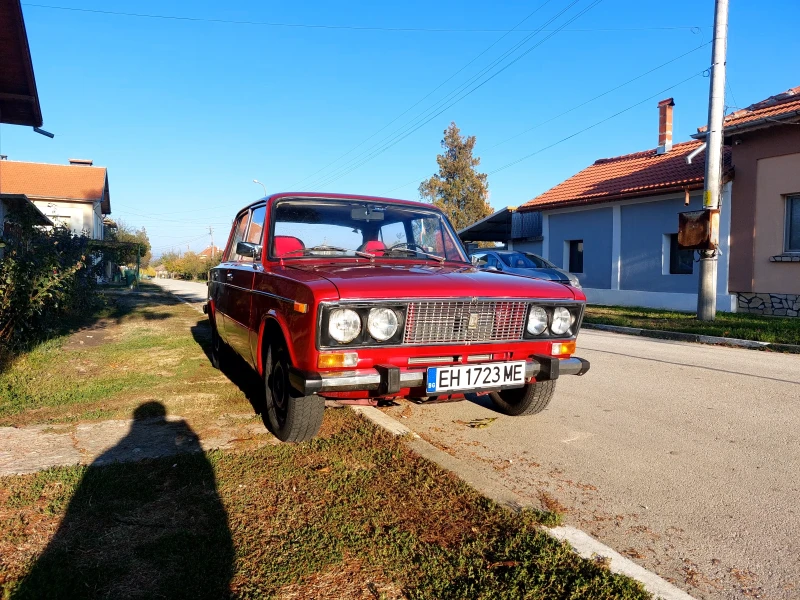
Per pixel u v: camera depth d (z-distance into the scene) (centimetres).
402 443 393
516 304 378
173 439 404
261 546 260
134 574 237
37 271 745
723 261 1409
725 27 1083
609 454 399
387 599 223
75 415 462
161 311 1392
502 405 492
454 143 4631
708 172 1125
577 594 223
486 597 222
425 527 279
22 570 238
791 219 1296
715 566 256
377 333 332
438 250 502
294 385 338
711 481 353
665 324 1138
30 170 3206
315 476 337
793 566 257
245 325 468
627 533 286
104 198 3812
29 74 937
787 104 1321
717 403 545
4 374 594
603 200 1706
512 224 2233
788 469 374
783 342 895
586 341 979
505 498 313
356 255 450
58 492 314
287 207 467
